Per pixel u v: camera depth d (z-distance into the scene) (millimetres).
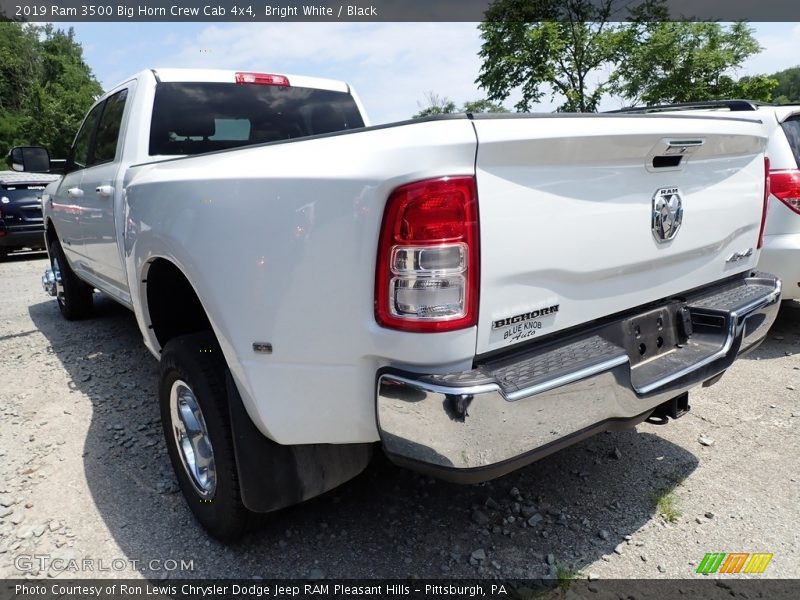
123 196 3166
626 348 2170
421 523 2490
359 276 1646
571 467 2914
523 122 1649
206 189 2008
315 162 1746
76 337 5164
